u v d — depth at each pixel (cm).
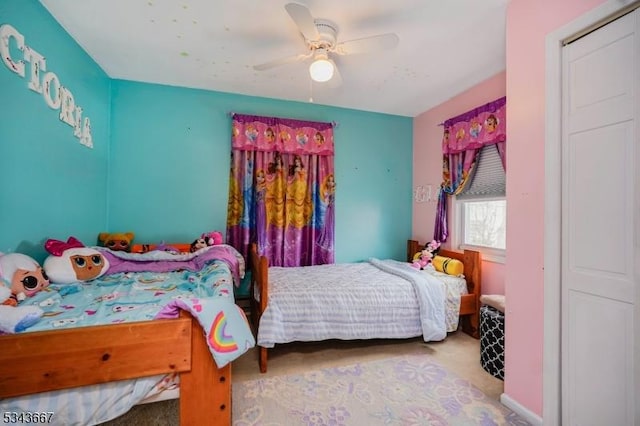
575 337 143
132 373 118
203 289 184
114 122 288
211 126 316
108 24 202
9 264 147
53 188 200
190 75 280
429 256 315
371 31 205
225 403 130
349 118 364
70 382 112
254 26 203
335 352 242
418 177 381
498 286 272
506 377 176
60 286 177
